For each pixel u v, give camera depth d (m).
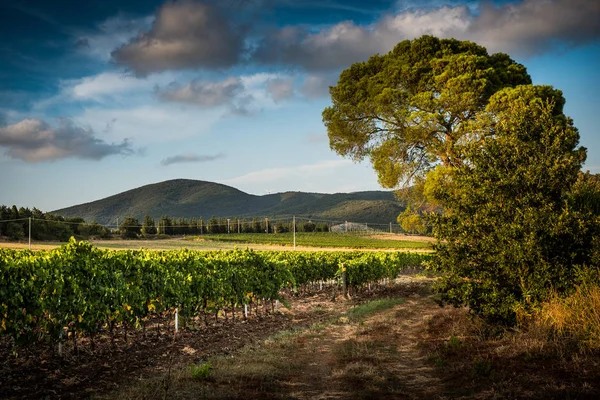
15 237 71.88
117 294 9.89
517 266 8.26
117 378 7.49
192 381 6.89
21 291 8.02
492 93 25.98
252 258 16.20
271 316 15.56
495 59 30.31
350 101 32.03
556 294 7.81
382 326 11.88
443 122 26.33
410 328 11.37
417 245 73.94
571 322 7.26
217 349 9.94
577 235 7.91
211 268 14.09
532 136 9.47
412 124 27.66
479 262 8.91
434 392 6.20
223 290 13.66
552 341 7.09
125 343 10.16
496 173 9.03
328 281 27.84
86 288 9.27
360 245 74.31
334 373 7.55
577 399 5.05
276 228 128.62
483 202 9.21
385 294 22.42
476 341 8.50
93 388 6.89
